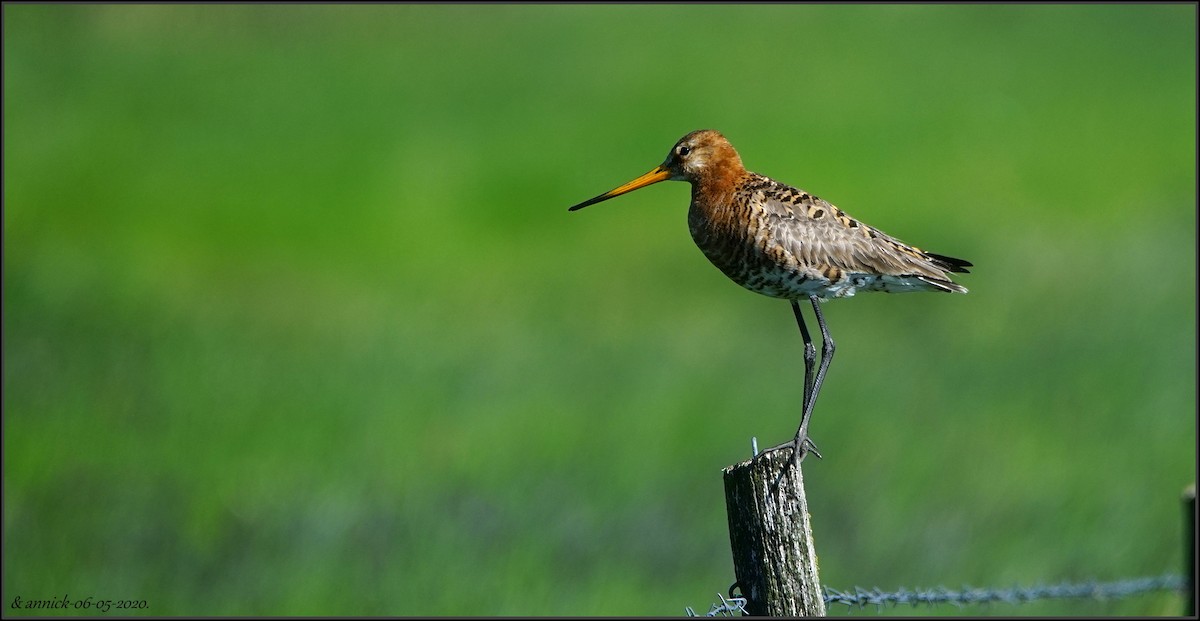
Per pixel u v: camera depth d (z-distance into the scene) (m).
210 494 13.02
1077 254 21.89
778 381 16.14
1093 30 41.41
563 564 12.14
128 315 18.23
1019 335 17.61
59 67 33.72
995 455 13.97
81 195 25.75
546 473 13.54
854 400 15.48
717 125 31.36
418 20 40.06
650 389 15.68
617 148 29.73
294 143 29.45
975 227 24.30
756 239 9.76
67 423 14.30
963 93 34.84
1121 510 12.98
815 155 29.61
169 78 33.56
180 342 17.17
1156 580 9.50
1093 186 28.02
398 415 14.84
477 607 11.41
